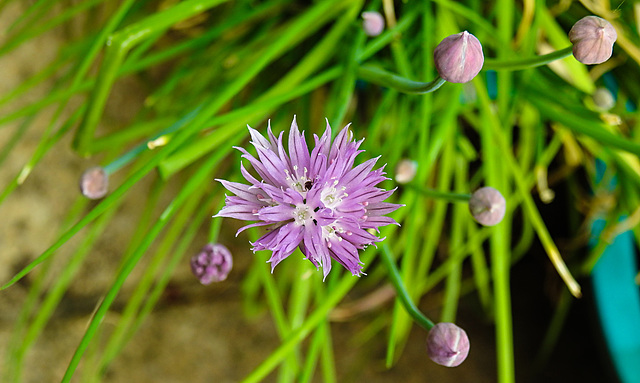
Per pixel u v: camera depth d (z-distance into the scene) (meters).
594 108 0.33
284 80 0.31
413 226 0.29
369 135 0.31
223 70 0.36
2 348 0.36
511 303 0.42
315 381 0.39
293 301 0.32
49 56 0.41
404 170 0.29
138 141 0.42
